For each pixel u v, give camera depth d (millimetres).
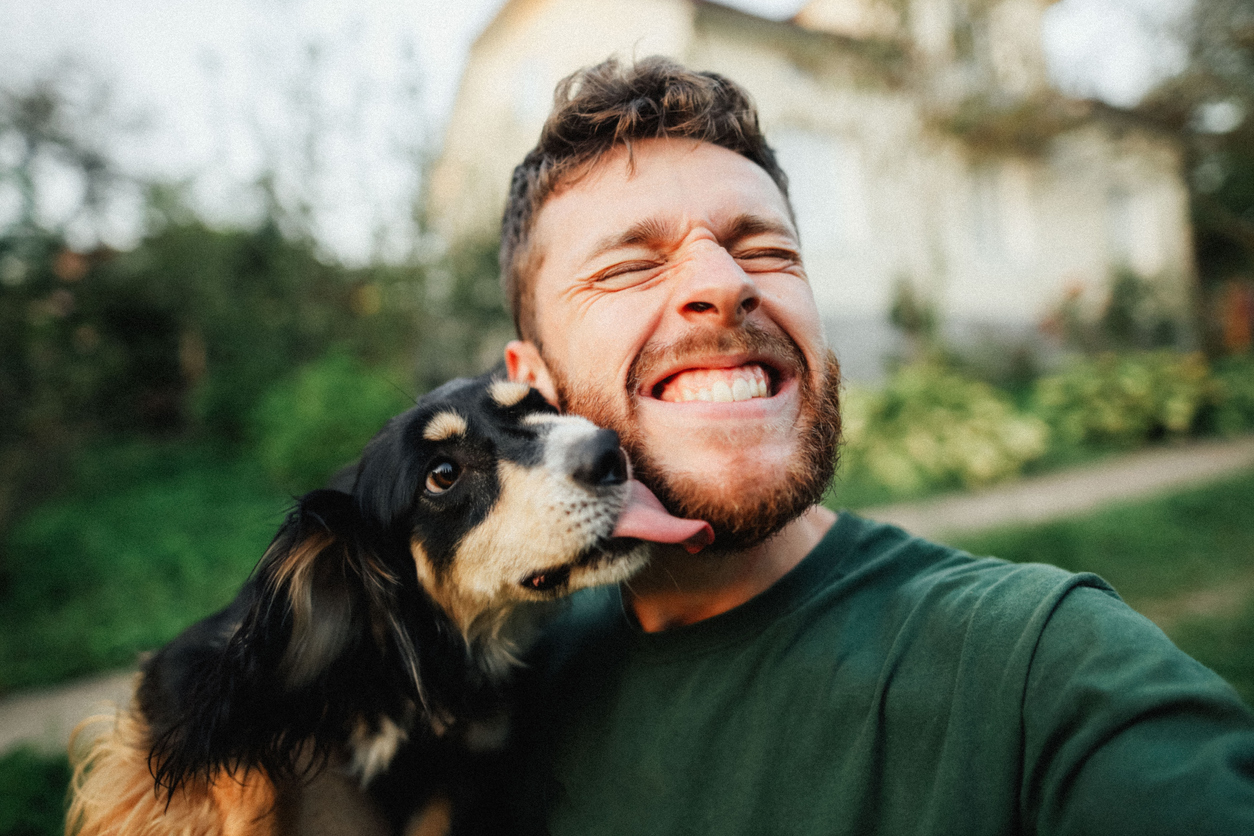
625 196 378
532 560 422
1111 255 4055
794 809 304
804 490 349
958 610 316
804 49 3014
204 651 478
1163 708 245
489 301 2828
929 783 286
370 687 458
